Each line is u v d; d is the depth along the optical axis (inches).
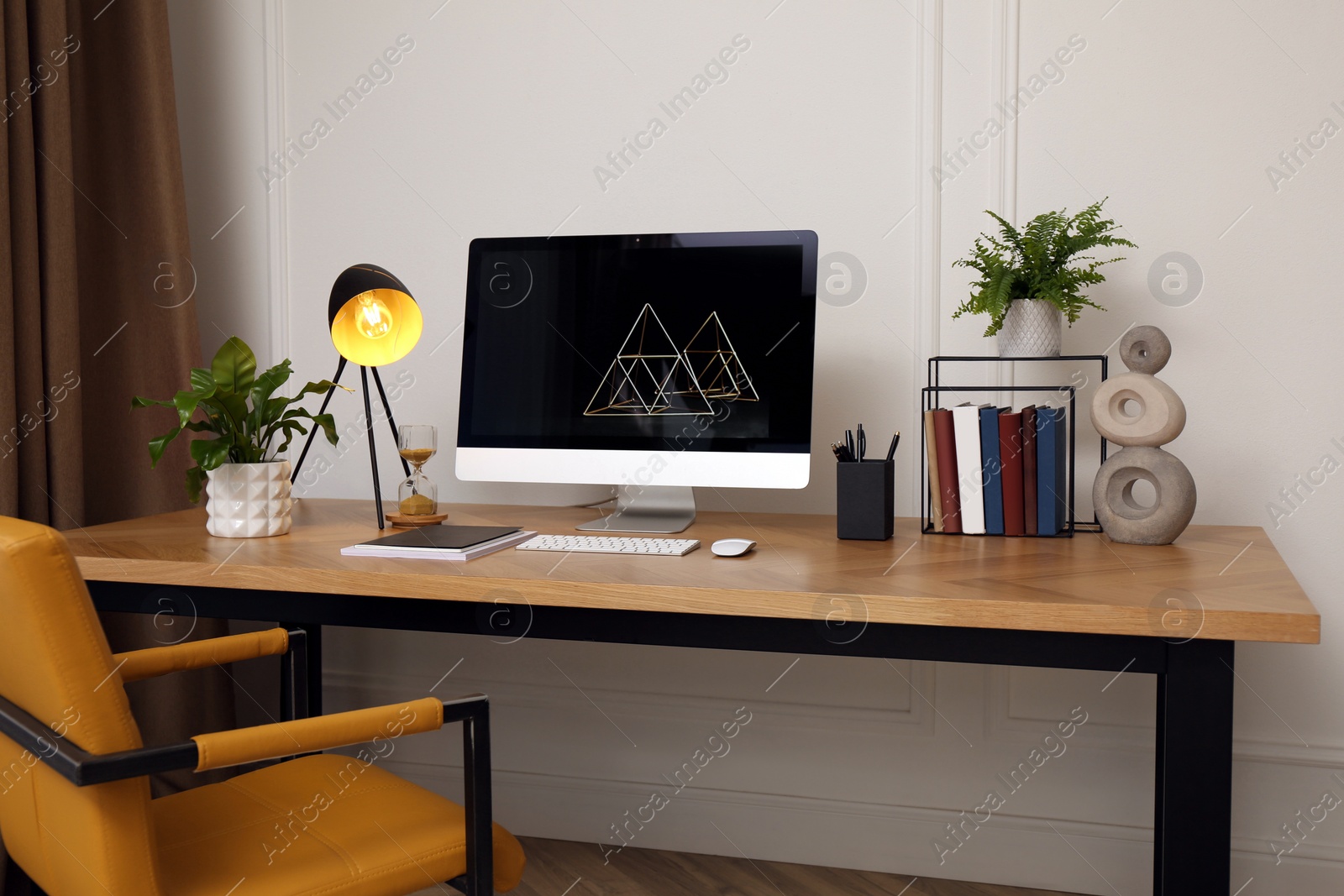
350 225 90.5
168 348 85.7
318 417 69.4
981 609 45.1
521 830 88.3
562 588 50.5
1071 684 77.4
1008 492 64.3
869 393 80.4
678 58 83.0
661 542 60.6
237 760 40.5
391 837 47.3
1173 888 43.9
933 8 77.3
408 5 88.6
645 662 85.7
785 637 49.1
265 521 65.6
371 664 91.4
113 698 38.7
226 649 55.8
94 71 85.9
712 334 66.8
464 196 88.0
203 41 93.0
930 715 80.0
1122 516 61.3
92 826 39.2
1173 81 74.0
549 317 69.8
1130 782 76.4
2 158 72.7
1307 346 72.5
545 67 85.8
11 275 74.2
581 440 68.8
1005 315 67.7
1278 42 72.2
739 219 82.4
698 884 78.8
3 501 73.0
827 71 80.2
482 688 88.9
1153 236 74.9
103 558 57.6
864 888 78.4
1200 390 74.6
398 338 71.1
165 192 85.2
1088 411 76.2
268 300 92.5
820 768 82.4
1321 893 73.7
